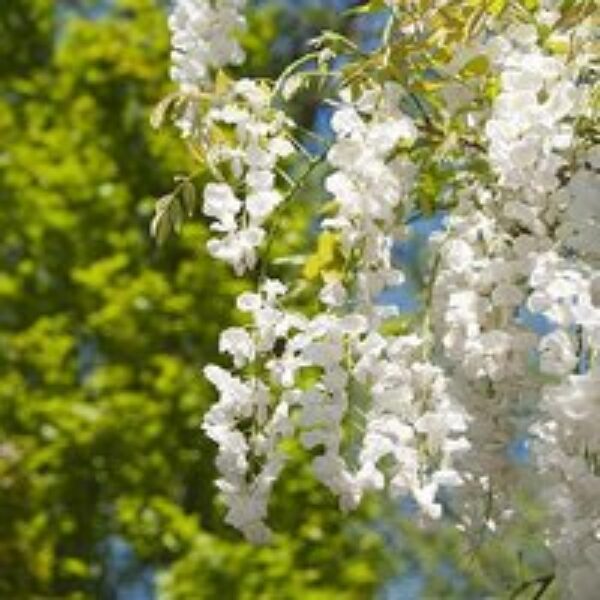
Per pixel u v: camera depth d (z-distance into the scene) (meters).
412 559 6.30
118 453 5.49
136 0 6.33
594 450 1.59
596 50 1.74
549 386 1.61
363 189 1.75
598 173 1.72
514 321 1.71
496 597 1.91
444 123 1.86
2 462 5.36
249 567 4.96
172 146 5.91
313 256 1.82
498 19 1.82
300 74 1.87
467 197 1.79
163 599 4.96
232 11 1.91
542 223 1.71
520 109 1.70
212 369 1.79
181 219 1.91
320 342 1.74
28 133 6.16
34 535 5.33
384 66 1.79
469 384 1.71
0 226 5.99
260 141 1.87
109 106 6.34
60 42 6.91
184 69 1.92
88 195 5.98
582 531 1.59
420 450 1.71
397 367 1.72
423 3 1.81
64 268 6.00
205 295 5.64
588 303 1.57
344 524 5.37
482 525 1.72
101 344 5.84
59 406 5.41
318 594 4.94
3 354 5.67
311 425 1.72
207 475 5.55
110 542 5.84
